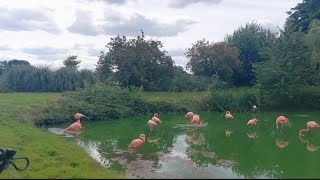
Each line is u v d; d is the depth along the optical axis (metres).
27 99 43.34
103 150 24.73
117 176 15.41
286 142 27.30
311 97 50.28
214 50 64.06
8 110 35.03
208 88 55.31
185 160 21.55
